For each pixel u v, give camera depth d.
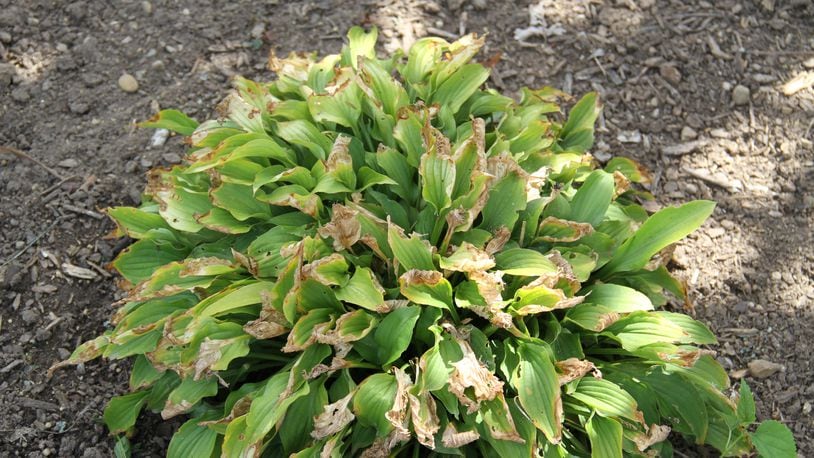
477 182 0.65
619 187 0.78
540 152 0.79
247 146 0.69
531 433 0.60
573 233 0.69
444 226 0.71
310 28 1.02
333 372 0.65
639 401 0.66
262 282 0.64
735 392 0.76
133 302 0.71
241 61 0.98
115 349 0.67
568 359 0.62
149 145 0.91
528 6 1.06
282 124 0.72
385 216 0.70
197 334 0.63
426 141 0.70
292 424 0.62
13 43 0.97
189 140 0.75
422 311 0.64
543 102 0.83
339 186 0.69
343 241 0.65
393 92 0.76
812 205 0.90
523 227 0.69
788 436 0.64
